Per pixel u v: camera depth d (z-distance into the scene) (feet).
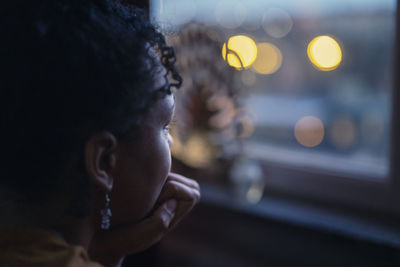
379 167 3.33
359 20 3.41
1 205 1.29
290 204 3.55
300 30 3.74
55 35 1.23
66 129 1.23
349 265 2.99
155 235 1.74
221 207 3.60
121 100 1.27
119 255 1.75
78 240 1.41
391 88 3.14
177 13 3.56
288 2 3.72
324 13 3.58
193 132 3.46
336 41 3.35
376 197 3.25
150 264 3.24
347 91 3.57
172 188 1.84
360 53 3.46
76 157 1.27
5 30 1.25
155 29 1.57
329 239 3.02
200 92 3.41
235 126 3.48
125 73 1.28
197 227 3.85
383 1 3.25
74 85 1.21
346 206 3.43
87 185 1.33
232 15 3.72
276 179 3.79
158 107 1.46
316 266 3.15
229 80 3.42
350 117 3.56
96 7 1.40
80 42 1.24
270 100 3.98
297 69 3.83
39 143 1.23
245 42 3.43
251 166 3.65
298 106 3.86
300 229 3.16
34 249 1.25
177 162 3.62
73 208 1.34
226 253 3.67
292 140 3.90
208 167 3.66
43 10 1.28
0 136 1.24
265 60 3.88
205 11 3.75
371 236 2.84
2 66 1.22
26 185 1.27
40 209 1.31
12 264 1.21
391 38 3.24
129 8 1.71
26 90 1.21
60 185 1.29
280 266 3.36
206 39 3.37
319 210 3.40
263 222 3.36
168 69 1.46
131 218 1.53
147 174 1.47
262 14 3.76
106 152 1.32
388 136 3.22
